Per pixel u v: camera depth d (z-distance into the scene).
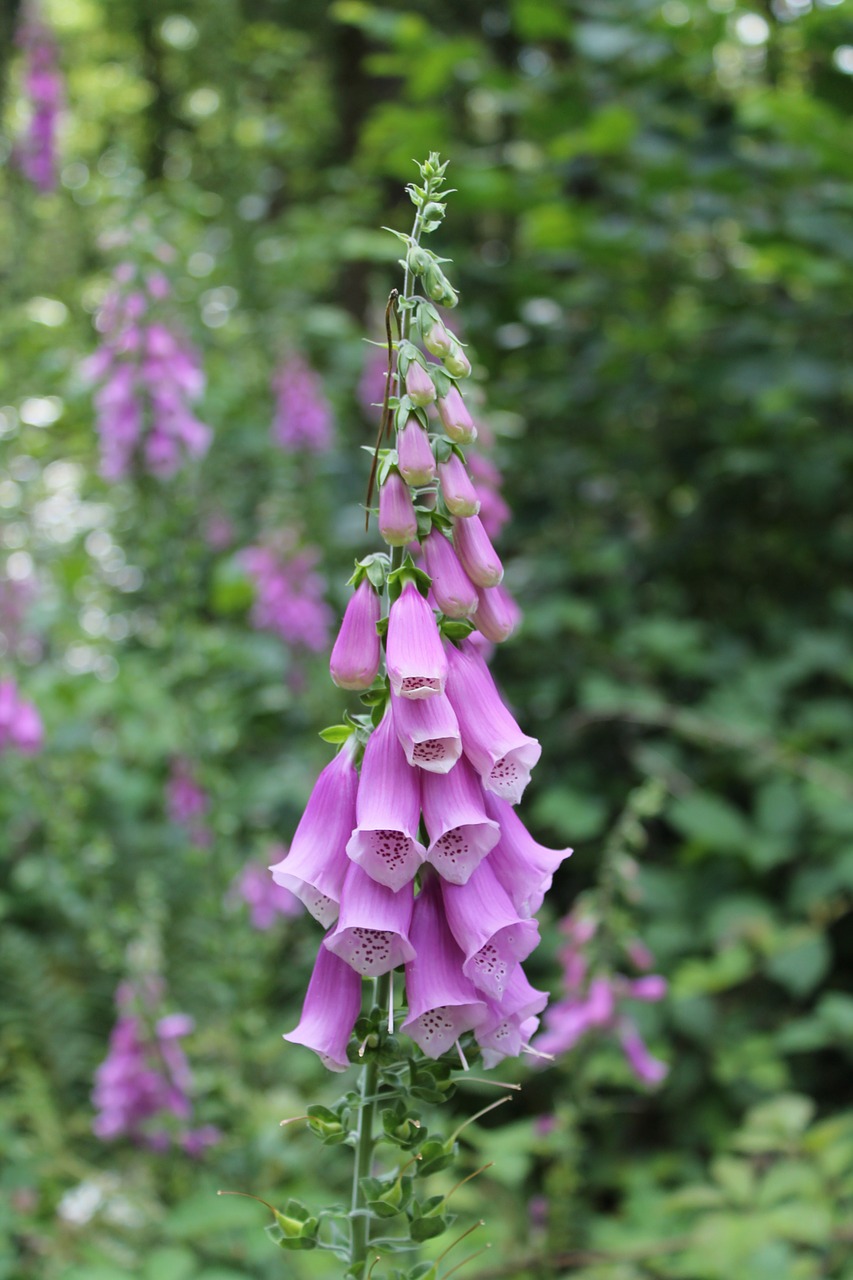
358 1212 1.58
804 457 5.57
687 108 5.72
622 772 5.52
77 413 5.10
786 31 5.56
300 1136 3.73
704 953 4.60
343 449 6.74
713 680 5.77
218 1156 3.45
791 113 4.91
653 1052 3.78
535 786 5.38
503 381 6.55
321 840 1.54
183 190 6.55
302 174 10.34
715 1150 4.07
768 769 4.95
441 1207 1.59
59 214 5.95
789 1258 2.99
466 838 1.50
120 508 5.30
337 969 1.56
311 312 6.63
